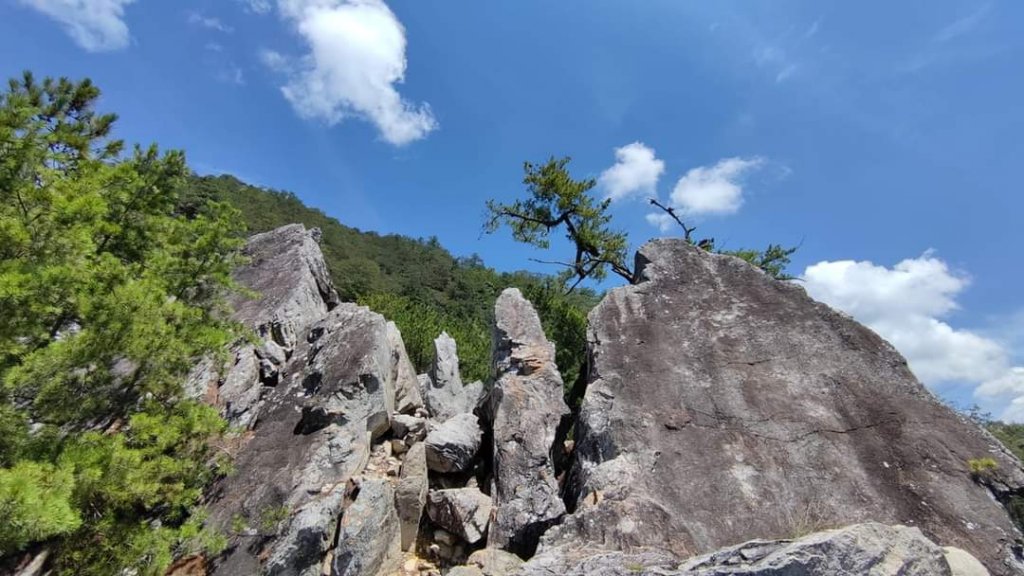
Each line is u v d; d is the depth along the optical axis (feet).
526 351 32.14
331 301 46.60
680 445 23.70
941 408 24.13
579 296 77.77
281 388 31.09
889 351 26.91
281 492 23.88
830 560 14.02
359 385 28.58
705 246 67.41
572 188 72.79
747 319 30.07
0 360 17.01
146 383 21.68
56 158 23.89
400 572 22.26
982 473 21.30
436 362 44.27
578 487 24.18
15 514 13.21
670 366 27.78
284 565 20.74
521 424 27.48
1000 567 18.19
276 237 48.57
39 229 18.51
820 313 29.68
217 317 28.58
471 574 19.47
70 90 34.78
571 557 17.87
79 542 19.36
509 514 23.32
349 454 25.84
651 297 32.27
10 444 17.52
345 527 21.86
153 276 22.85
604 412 25.88
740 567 14.39
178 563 21.30
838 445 22.97
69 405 19.44
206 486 24.99
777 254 73.87
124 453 18.48
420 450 27.22
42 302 17.39
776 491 21.38
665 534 19.39
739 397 25.72
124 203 25.27
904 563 14.88
